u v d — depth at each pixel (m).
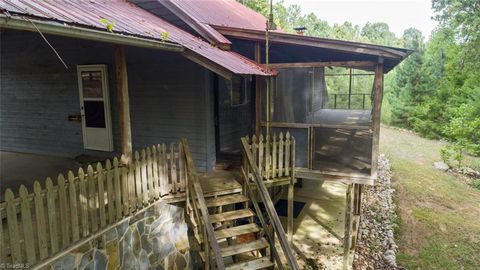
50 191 3.68
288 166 6.84
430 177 14.45
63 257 3.90
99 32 3.62
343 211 9.83
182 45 5.20
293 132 7.43
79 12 4.03
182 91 7.27
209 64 5.30
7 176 6.91
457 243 8.77
